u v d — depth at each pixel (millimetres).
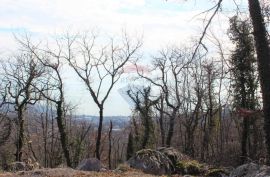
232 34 37750
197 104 50438
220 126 51062
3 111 45469
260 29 12945
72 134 52812
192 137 49062
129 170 19766
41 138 54000
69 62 43375
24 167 22219
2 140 45094
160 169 20609
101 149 55125
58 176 16547
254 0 12914
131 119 51344
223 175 20578
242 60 41188
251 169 13852
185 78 51156
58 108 43562
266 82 12953
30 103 45406
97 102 42312
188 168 21312
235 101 43062
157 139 54000
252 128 42656
